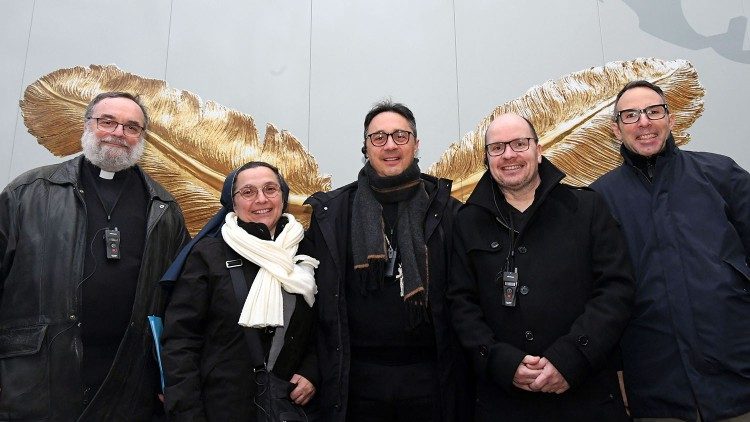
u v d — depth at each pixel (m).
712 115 2.65
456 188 2.56
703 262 1.58
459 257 1.71
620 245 1.59
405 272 1.70
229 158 2.66
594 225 1.61
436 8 2.98
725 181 1.70
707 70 2.72
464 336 1.57
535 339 1.51
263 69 2.93
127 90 2.78
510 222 1.65
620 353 1.70
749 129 2.62
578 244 1.58
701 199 1.67
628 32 2.82
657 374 1.58
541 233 1.61
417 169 1.89
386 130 1.86
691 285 1.58
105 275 1.78
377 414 1.65
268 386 1.55
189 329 1.62
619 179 1.86
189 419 1.49
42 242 1.75
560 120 2.59
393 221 1.86
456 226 1.76
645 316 1.63
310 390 1.71
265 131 2.78
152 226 1.90
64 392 1.64
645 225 1.72
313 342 1.83
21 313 1.69
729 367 1.49
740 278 1.57
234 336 1.61
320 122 2.84
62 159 2.75
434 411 1.63
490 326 1.60
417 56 2.91
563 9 2.89
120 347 1.71
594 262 1.58
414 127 1.93
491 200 1.70
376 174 1.89
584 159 2.51
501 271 1.61
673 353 1.56
